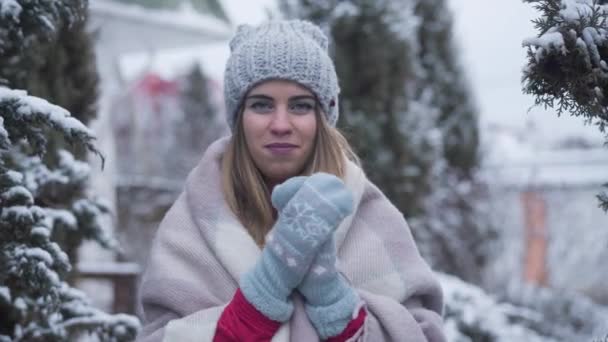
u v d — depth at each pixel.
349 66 5.74
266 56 1.92
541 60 1.66
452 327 4.47
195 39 10.22
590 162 13.66
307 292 1.74
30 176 2.69
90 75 3.53
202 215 1.97
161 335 1.80
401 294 1.91
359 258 1.92
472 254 8.66
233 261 1.87
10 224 2.15
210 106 20.36
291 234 1.71
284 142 1.91
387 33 5.79
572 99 1.70
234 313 1.73
